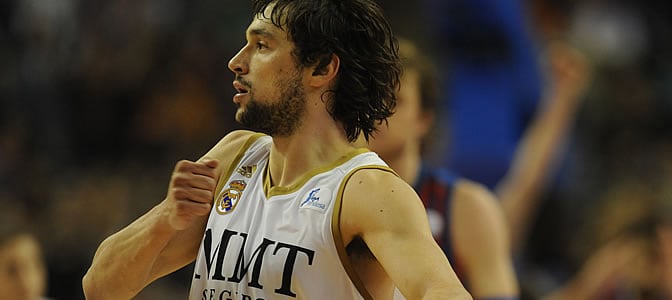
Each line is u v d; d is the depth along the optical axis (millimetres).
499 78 15828
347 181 7598
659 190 15023
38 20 30234
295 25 7688
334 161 7809
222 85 29547
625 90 32375
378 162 7773
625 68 32781
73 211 24172
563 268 24125
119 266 8172
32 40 30125
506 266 12297
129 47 29641
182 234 8328
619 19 33750
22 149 27875
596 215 26516
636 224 13727
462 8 15781
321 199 7570
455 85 16016
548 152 15797
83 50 29734
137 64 29344
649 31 34219
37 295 14734
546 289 21328
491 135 15773
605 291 14008
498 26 15719
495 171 15727
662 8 34844
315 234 7480
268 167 8133
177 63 29594
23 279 14461
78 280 22875
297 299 7441
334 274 7461
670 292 13328
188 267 22500
